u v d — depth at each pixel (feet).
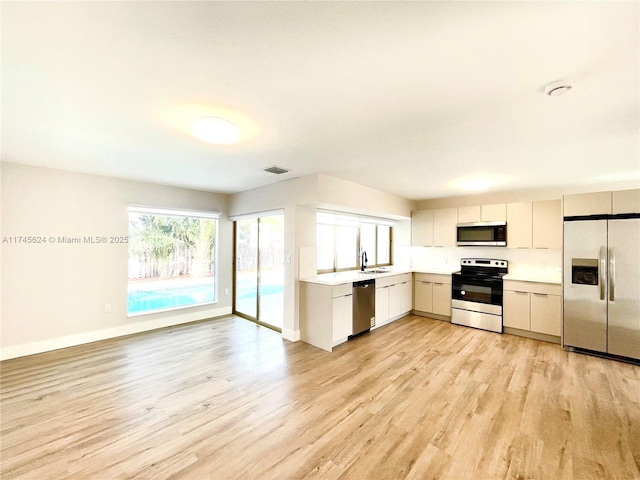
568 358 10.77
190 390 8.36
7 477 5.23
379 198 15.31
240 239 17.16
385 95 5.59
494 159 9.70
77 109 6.20
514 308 13.53
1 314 10.38
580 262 11.23
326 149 8.75
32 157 9.81
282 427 6.68
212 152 9.10
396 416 7.11
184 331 13.96
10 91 5.45
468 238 15.87
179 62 4.56
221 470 5.41
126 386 8.57
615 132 7.36
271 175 12.17
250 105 6.00
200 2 3.38
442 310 16.19
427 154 9.20
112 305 12.91
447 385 8.70
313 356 10.93
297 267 12.77
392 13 3.57
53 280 11.42
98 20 3.66
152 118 6.65
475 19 3.63
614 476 5.28
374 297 14.12
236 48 4.21
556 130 7.23
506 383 8.82
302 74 4.89
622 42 4.01
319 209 14.11
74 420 6.91
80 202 12.01
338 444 6.12
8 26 3.72
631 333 10.27
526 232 14.11
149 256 14.40
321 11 3.54
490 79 5.02
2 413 7.16
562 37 3.94
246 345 12.10
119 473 5.33
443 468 5.48
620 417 7.06
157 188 14.16
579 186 13.84
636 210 10.22
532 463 5.60
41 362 10.24
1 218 10.36
